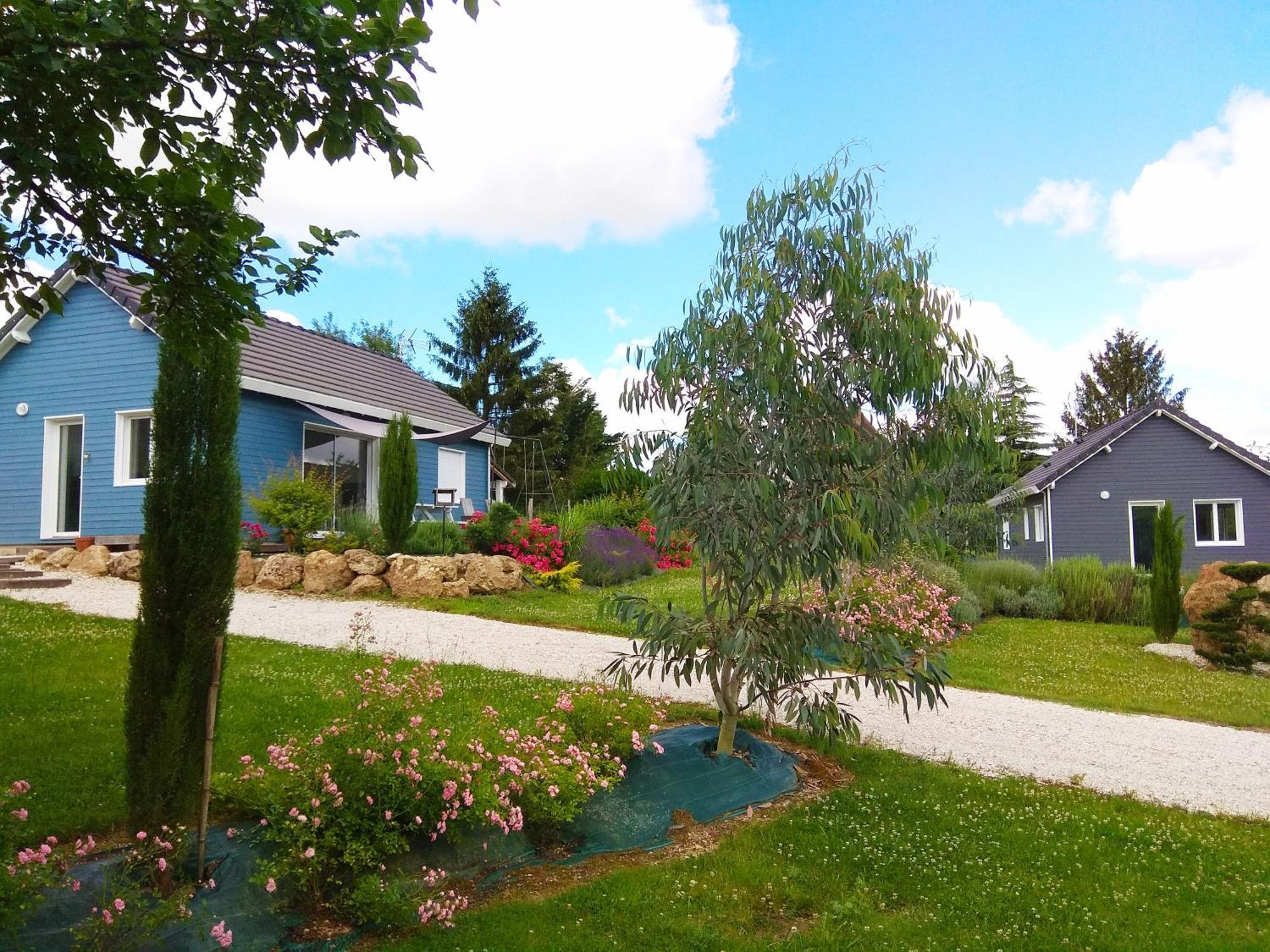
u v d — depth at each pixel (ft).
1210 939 14.43
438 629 36.68
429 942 13.08
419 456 66.13
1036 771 24.08
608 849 17.24
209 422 14.52
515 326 148.25
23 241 13.74
